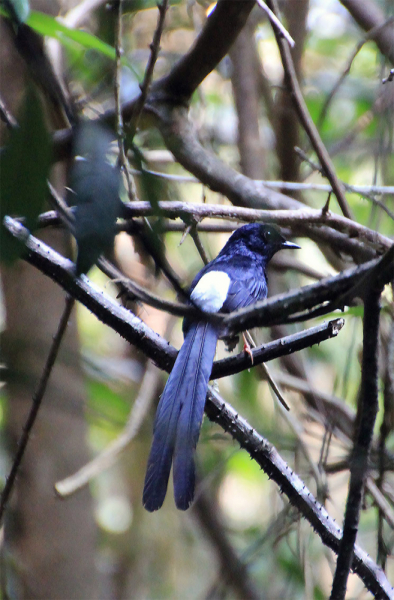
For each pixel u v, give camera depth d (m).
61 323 6.65
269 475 6.81
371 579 6.54
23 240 2.71
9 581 10.77
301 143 15.19
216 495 14.84
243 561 11.16
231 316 4.23
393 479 10.49
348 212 9.62
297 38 13.15
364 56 16.09
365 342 4.88
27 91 2.62
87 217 2.61
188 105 10.15
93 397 9.09
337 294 4.57
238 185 9.73
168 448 5.97
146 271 10.44
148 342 6.85
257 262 10.62
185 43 16.33
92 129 2.79
